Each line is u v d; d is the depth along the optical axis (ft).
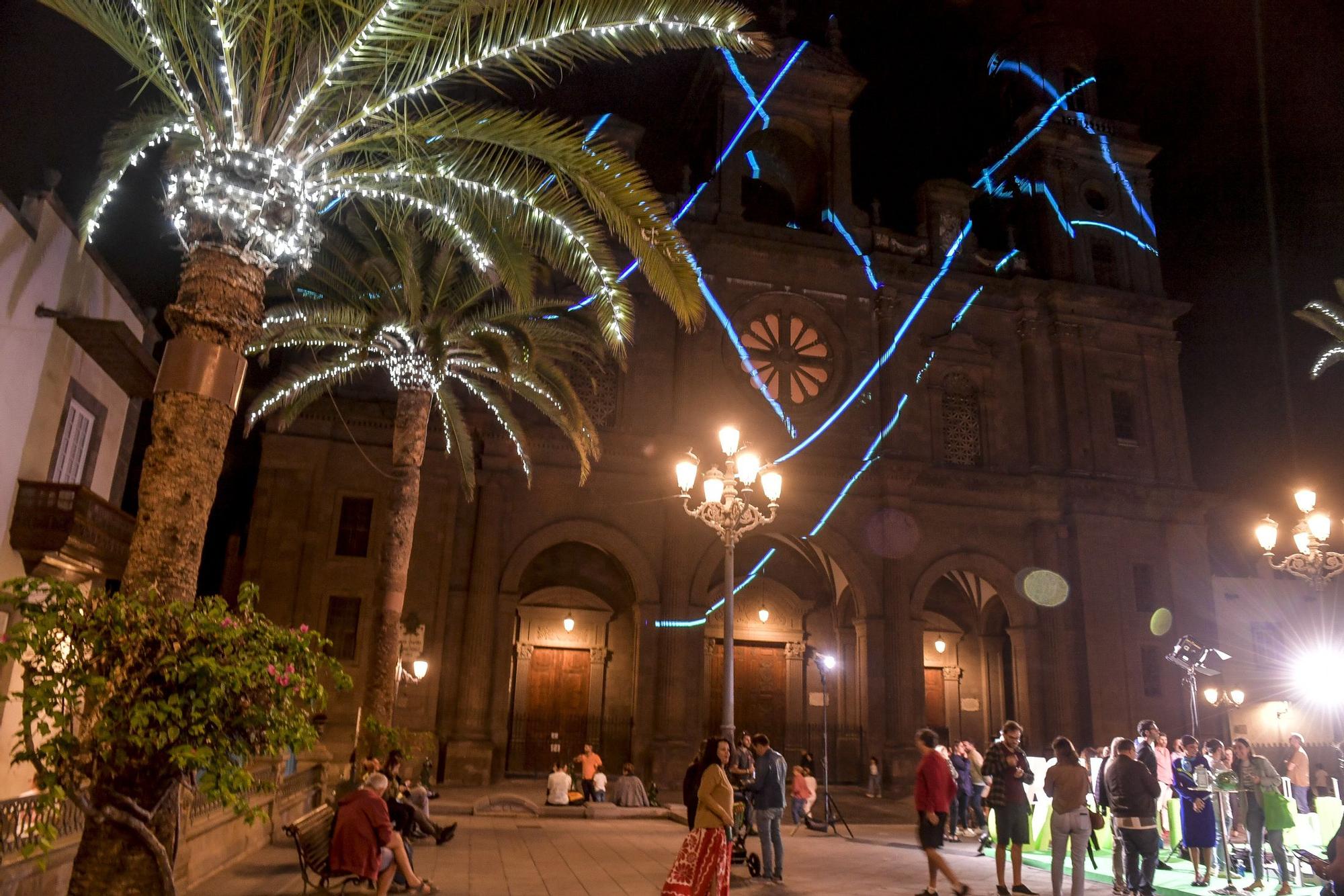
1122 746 40.11
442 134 36.94
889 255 113.39
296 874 41.19
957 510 109.29
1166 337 120.88
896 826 75.82
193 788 25.99
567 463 100.53
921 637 103.81
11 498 51.16
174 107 44.34
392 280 65.72
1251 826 44.88
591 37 34.32
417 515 95.66
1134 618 108.78
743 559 114.21
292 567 91.35
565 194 41.65
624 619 108.37
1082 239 122.31
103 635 23.03
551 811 74.54
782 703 111.24
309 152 34.78
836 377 109.91
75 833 31.48
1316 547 59.00
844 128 117.60
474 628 93.15
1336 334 75.87
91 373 60.54
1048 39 130.72
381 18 32.09
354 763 59.16
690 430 103.30
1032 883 45.93
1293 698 113.70
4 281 48.06
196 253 30.07
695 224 108.58
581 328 79.61
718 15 33.88
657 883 43.65
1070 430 113.60
